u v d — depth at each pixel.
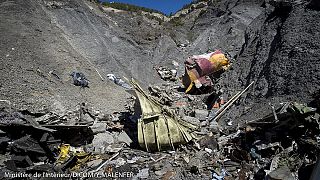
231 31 36.50
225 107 17.80
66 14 26.56
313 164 10.02
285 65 16.47
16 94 14.84
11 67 16.67
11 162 10.23
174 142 12.84
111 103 18.44
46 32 22.02
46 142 11.41
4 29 19.50
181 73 32.47
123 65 27.64
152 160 12.13
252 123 13.28
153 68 31.44
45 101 15.38
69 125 12.48
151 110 13.40
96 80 20.97
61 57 20.61
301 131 11.46
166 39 35.97
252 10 39.41
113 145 13.20
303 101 13.66
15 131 11.22
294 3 20.53
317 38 15.98
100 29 29.42
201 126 15.48
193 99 21.53
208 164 11.77
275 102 14.81
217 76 23.67
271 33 20.83
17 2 22.64
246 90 18.17
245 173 10.95
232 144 12.97
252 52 21.73
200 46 37.19
